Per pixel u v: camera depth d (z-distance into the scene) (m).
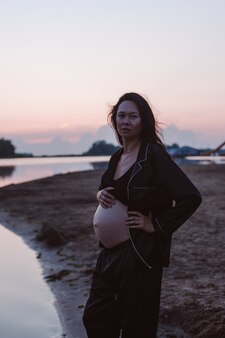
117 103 3.14
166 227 2.83
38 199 14.80
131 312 2.90
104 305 3.01
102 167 47.94
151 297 2.89
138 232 2.88
